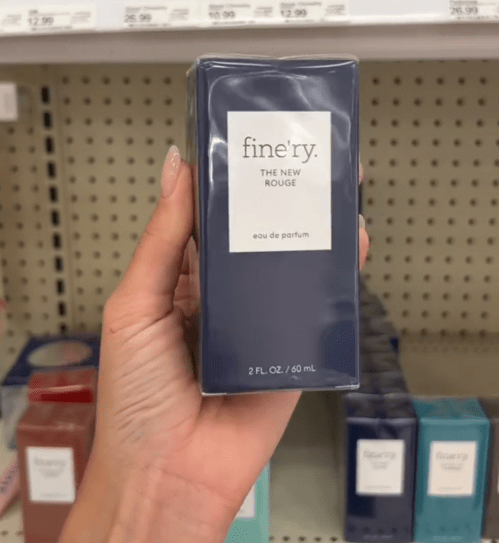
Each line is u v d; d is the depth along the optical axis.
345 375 0.50
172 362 0.60
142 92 1.20
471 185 1.22
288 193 0.48
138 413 0.60
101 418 0.62
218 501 0.62
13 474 1.00
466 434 0.85
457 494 0.87
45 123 1.22
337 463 0.99
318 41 0.75
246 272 0.48
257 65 0.47
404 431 0.85
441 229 1.24
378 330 1.09
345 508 0.89
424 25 0.74
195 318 0.55
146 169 1.24
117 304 0.59
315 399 1.23
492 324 1.28
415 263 1.26
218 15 0.73
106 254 1.28
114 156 1.23
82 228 1.26
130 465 0.61
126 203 1.25
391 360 1.00
